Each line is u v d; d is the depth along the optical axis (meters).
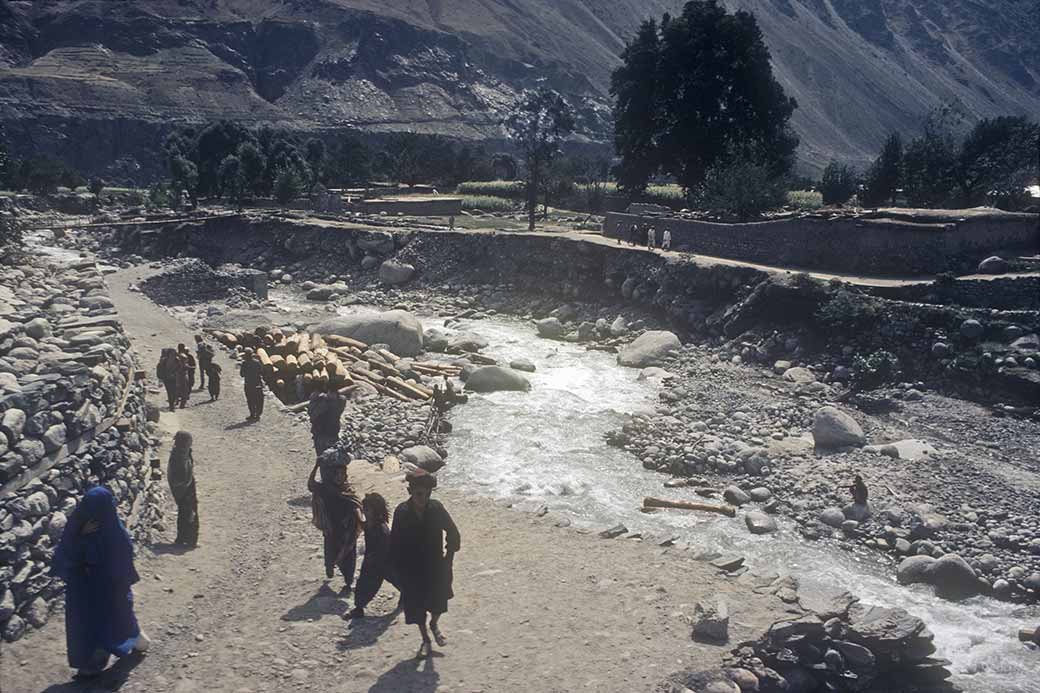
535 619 12.20
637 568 14.90
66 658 10.12
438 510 10.36
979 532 21.67
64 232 59.41
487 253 54.62
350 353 36.72
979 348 33.25
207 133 104.00
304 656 10.61
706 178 58.78
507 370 34.62
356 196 87.00
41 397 11.73
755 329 39.16
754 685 11.30
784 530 22.17
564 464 26.27
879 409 31.84
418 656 10.66
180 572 12.99
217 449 20.42
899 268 41.44
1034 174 63.91
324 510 12.63
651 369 36.97
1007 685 15.40
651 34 73.81
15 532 10.50
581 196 93.06
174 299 48.25
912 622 13.96
